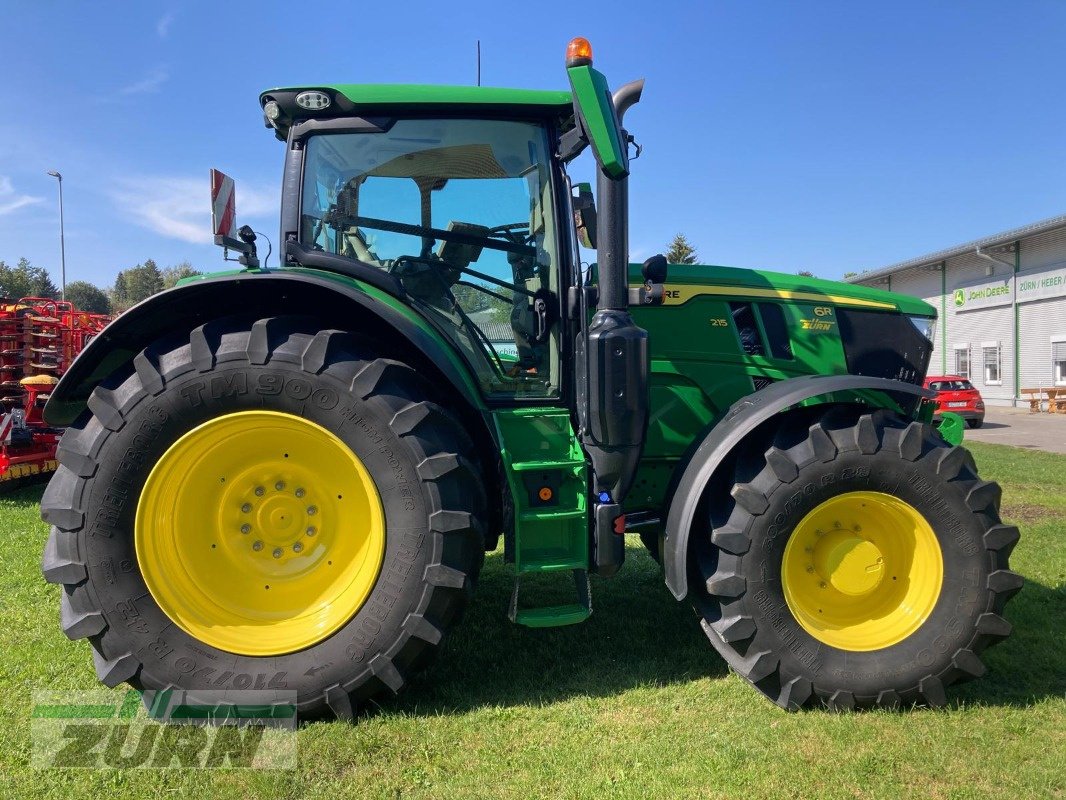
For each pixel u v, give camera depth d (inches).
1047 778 88.5
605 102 104.4
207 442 103.7
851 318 146.5
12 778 87.4
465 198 125.6
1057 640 133.3
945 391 708.0
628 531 135.1
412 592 101.3
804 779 88.4
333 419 101.8
